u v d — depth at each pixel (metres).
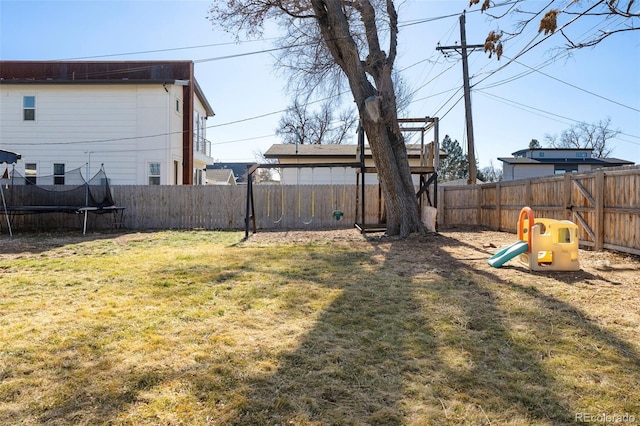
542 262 5.97
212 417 2.04
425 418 2.05
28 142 15.17
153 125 15.25
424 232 9.84
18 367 2.59
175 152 15.80
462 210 13.73
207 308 3.90
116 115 15.23
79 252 7.72
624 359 2.75
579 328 3.33
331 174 20.02
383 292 4.49
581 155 32.00
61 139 15.20
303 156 19.86
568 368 2.62
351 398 2.25
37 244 9.07
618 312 3.73
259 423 2.00
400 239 9.36
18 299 4.23
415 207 10.04
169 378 2.45
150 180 15.26
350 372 2.56
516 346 2.97
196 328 3.34
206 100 19.30
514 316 3.64
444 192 13.81
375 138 9.56
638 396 2.27
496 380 2.45
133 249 8.13
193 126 17.05
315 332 3.27
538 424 2.01
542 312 3.74
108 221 13.19
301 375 2.51
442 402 2.20
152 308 3.89
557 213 8.87
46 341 3.04
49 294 4.44
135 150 15.22
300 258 6.81
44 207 11.97
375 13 10.57
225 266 6.05
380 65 10.16
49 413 2.07
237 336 3.17
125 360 2.71
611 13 3.74
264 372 2.55
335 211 13.13
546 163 29.72
